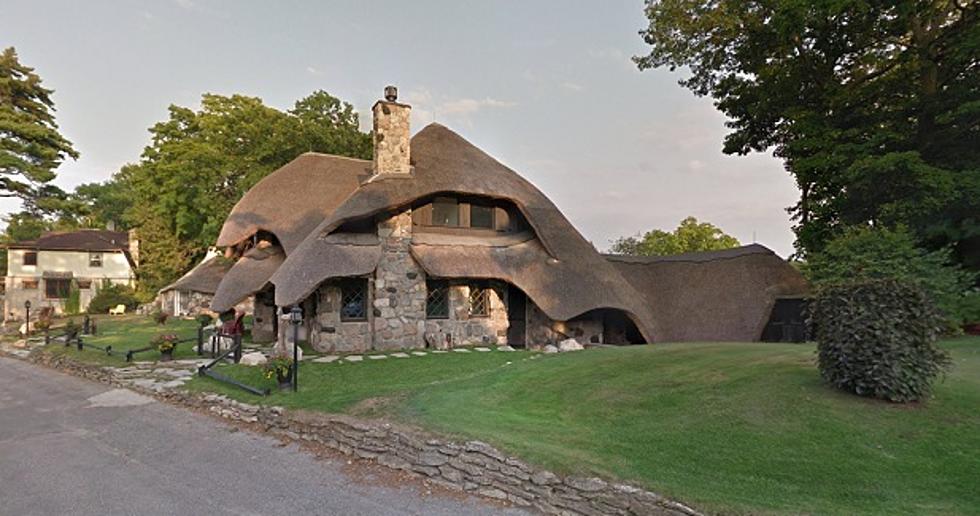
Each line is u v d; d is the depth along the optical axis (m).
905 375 6.45
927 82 16.88
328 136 32.84
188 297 36.47
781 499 4.93
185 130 36.38
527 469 5.92
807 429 6.24
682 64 22.25
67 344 19.05
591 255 19.67
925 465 5.30
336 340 15.82
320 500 6.24
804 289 18.25
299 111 34.19
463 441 6.66
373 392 9.75
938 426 5.93
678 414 7.28
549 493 5.67
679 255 22.44
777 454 5.82
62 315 39.66
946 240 15.38
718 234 41.53
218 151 34.19
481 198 19.59
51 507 6.22
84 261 43.16
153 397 11.86
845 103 17.81
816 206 18.47
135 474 7.27
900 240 13.51
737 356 10.05
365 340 16.25
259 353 14.10
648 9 21.89
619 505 5.19
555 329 18.55
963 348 10.55
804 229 19.16
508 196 18.84
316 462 7.57
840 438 5.96
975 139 16.05
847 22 16.97
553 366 11.31
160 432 9.27
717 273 20.08
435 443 6.78
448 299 17.94
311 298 17.00
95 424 9.91
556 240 19.22
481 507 5.90
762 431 6.36
